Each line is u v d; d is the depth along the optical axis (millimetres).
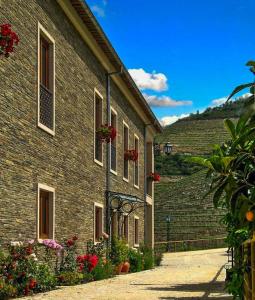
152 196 31266
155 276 18344
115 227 21906
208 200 54688
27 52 12414
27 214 12258
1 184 10898
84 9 15336
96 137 19312
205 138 85812
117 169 22344
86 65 17672
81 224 16812
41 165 13234
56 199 14352
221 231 49719
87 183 17641
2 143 10961
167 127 96750
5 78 11141
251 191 4145
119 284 14656
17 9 11867
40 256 12922
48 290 12461
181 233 49688
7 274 10945
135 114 26688
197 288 13672
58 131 14602
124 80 22016
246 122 3783
